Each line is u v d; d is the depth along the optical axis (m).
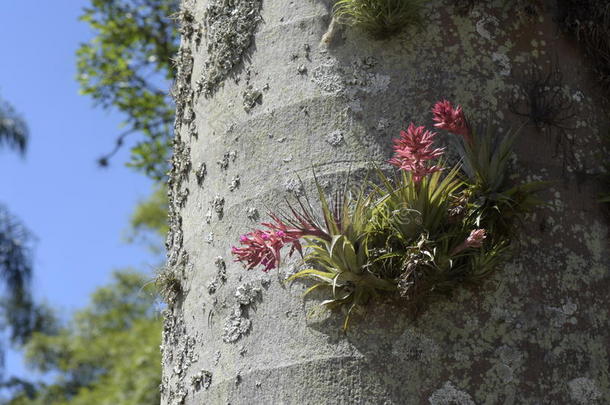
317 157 3.55
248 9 3.96
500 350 3.22
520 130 3.54
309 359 3.28
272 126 3.69
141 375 12.80
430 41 3.65
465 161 3.40
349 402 3.19
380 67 3.63
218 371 3.52
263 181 3.63
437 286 3.26
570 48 3.78
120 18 10.43
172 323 3.88
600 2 3.80
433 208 3.27
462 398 3.15
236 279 3.57
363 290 3.27
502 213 3.35
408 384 3.17
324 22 3.77
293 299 3.39
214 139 3.90
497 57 3.66
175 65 4.45
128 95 10.35
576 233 3.45
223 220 3.71
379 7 3.64
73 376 17.48
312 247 3.29
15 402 17.64
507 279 3.31
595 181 3.57
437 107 3.35
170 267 3.98
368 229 3.26
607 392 3.25
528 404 3.17
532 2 3.75
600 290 3.39
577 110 3.67
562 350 3.26
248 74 3.86
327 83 3.66
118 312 17.98
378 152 3.50
